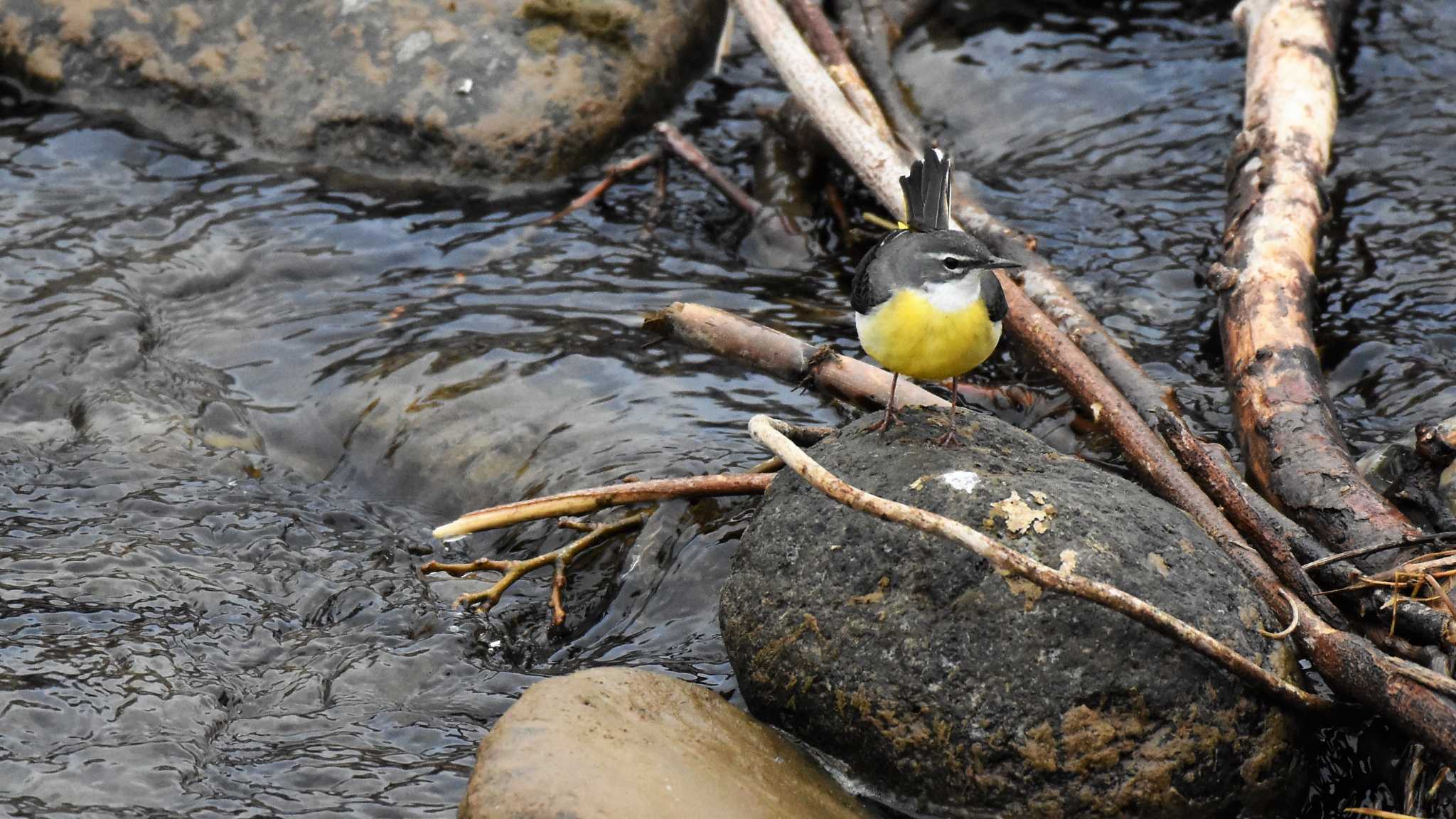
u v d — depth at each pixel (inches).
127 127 433.4
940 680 210.5
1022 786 206.7
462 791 223.6
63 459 314.0
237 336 357.1
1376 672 208.5
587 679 218.5
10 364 341.1
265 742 233.8
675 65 450.9
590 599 277.4
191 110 432.1
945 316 236.2
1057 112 446.3
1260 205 340.5
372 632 265.6
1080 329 318.7
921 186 285.9
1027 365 337.7
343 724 239.6
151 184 413.1
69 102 441.4
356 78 423.2
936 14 486.6
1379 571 235.5
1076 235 391.5
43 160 420.2
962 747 208.5
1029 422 319.0
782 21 389.4
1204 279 370.0
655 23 444.5
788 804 206.5
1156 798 205.2
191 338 357.1
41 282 370.0
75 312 358.0
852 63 434.0
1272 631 217.8
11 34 444.1
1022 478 229.0
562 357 342.6
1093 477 235.1
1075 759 205.5
